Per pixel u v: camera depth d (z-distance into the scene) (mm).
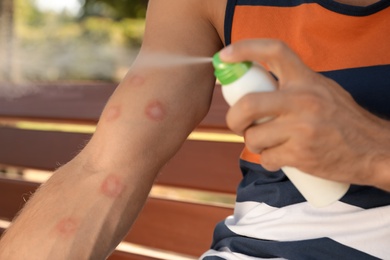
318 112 846
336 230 1131
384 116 1128
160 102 1283
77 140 2471
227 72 908
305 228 1160
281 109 841
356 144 895
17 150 2627
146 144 1262
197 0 1343
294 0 1254
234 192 2014
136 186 1249
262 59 867
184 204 2092
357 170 917
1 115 2662
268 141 865
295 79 854
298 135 852
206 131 2043
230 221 1321
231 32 1298
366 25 1166
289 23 1252
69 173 1261
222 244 1295
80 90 2492
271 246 1180
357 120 890
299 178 959
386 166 912
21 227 1216
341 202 1134
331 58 1187
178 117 1295
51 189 1244
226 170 2033
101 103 2420
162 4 1374
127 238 2219
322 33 1199
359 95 1142
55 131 2535
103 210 1219
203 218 2053
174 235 2113
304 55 1211
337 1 1205
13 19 7027
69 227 1195
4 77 7027
